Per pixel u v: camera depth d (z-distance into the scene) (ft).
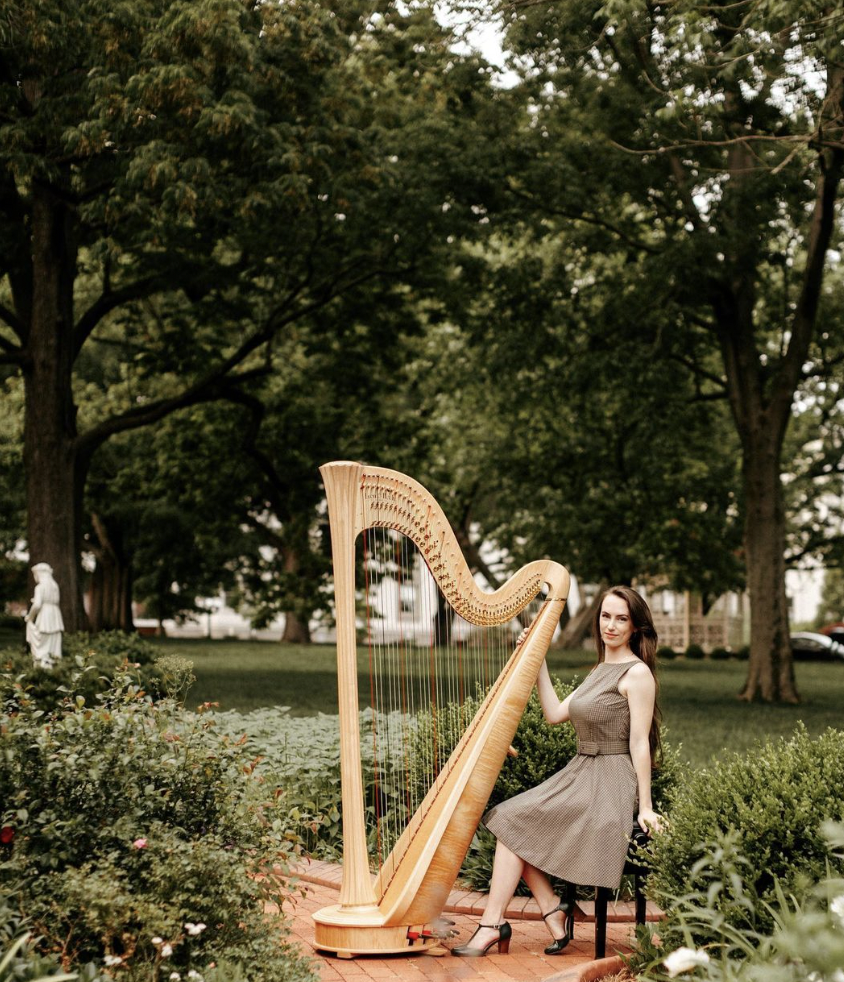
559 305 62.80
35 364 54.75
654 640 17.08
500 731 16.21
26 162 43.21
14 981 10.38
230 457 79.97
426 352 80.79
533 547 88.43
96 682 32.24
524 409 73.67
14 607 185.26
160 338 63.72
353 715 15.39
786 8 29.84
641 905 15.84
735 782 14.53
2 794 13.30
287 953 13.76
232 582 148.15
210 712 17.63
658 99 47.96
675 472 83.82
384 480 15.35
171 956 12.34
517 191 58.13
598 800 15.88
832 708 58.23
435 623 19.49
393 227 54.24
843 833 9.82
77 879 12.17
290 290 64.13
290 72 44.65
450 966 15.05
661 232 66.69
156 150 40.57
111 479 109.91
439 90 52.90
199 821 14.49
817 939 9.04
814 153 35.29
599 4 41.68
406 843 16.55
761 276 64.18
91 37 41.50
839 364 71.92
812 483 111.45
